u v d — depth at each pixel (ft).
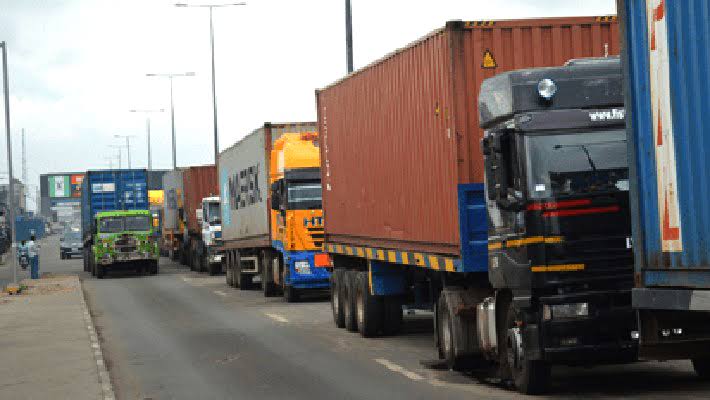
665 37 44.78
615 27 67.26
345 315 97.45
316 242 132.67
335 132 100.73
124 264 227.20
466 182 64.39
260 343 89.30
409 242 76.54
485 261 63.82
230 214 176.24
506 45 65.98
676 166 44.52
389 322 90.12
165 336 98.89
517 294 56.80
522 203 55.21
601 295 54.49
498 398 56.34
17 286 174.19
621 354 54.80
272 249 147.64
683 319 47.70
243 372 72.08
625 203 54.70
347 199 96.27
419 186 73.41
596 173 54.85
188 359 80.94
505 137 55.98
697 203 43.24
